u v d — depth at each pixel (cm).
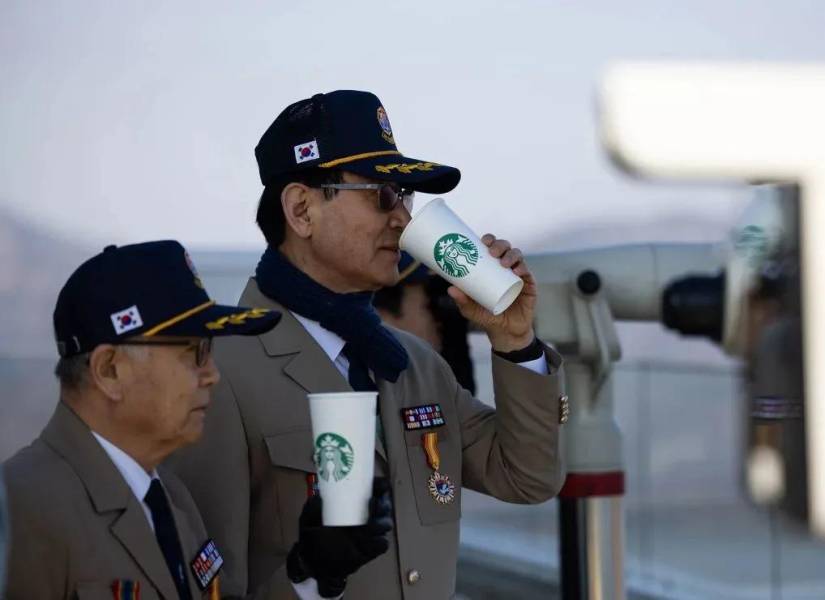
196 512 280
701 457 849
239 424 296
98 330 252
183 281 260
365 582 297
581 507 450
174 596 255
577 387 448
